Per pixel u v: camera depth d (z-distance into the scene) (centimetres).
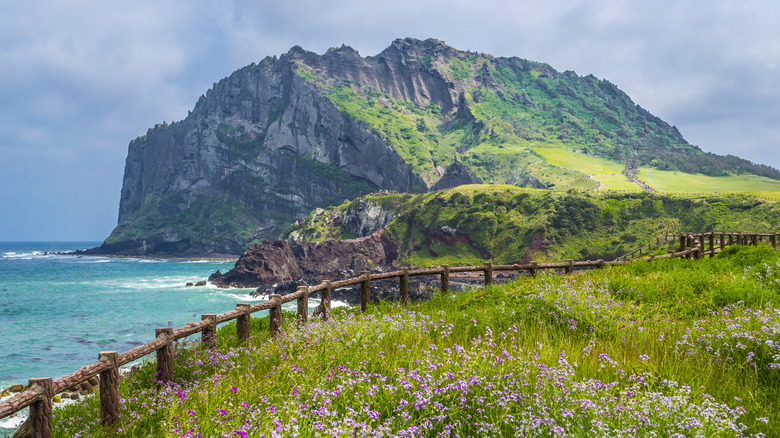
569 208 13162
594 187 18712
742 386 598
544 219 12975
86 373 571
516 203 14212
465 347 756
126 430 575
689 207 12306
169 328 780
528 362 607
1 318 5512
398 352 699
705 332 797
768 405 539
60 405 2006
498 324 963
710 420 458
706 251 2864
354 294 7062
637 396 508
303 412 502
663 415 468
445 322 943
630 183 19238
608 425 461
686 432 448
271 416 486
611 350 729
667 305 1127
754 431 475
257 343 942
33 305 6688
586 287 1221
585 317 941
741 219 11175
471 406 522
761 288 1162
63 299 7431
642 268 1720
